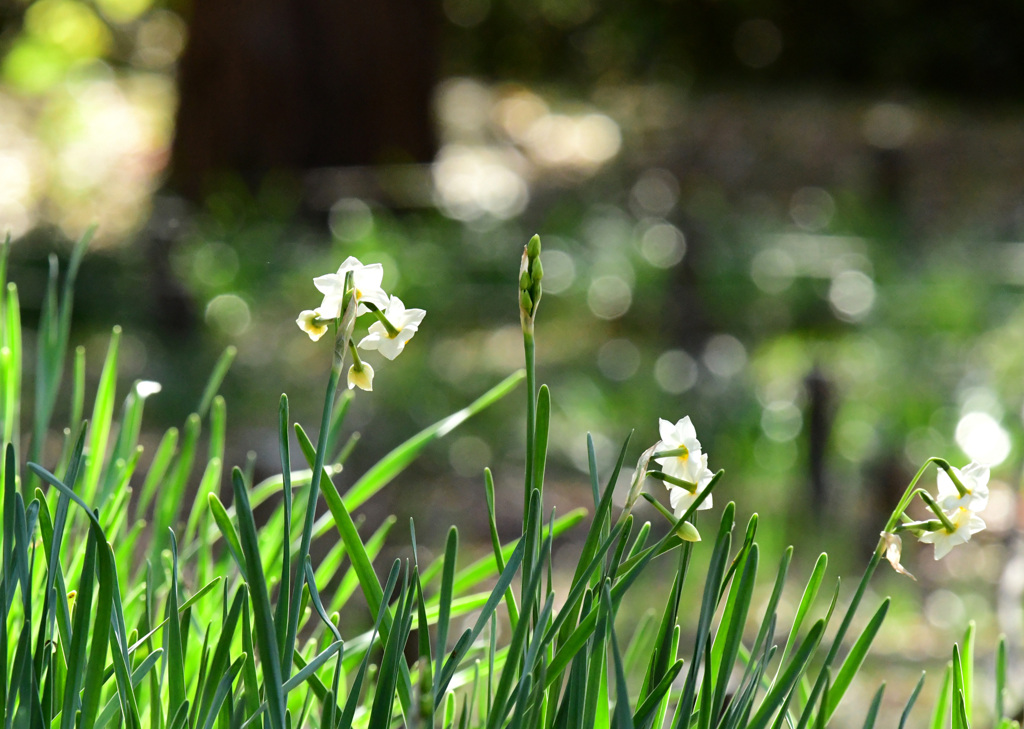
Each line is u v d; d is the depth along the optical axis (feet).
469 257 38.99
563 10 96.12
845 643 17.37
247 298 35.29
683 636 16.31
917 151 63.00
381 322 7.09
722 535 7.13
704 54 93.97
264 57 44.88
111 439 24.43
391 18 46.42
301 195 42.70
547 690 7.30
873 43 89.51
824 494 21.61
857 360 29.63
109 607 6.97
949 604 19.11
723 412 25.99
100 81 71.00
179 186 45.50
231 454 23.49
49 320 8.24
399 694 7.27
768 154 63.62
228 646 7.17
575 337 36.09
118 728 7.42
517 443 27.12
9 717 7.06
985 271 34.83
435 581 14.53
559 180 63.93
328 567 8.17
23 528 7.07
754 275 34.24
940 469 7.18
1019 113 81.20
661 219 42.75
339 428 8.18
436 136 48.75
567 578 19.27
